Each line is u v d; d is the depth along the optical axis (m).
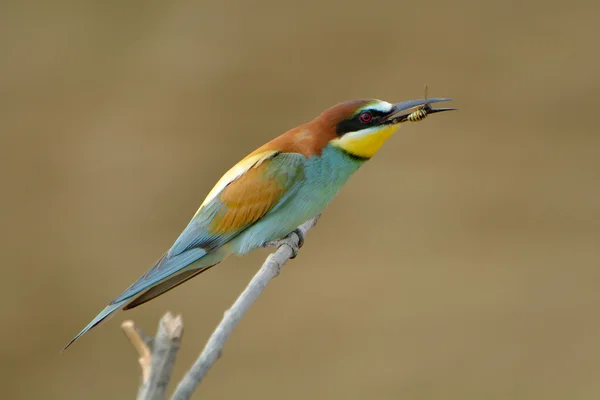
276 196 7.35
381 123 7.31
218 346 4.71
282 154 7.40
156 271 7.20
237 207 7.43
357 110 7.32
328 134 7.37
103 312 6.66
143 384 4.05
